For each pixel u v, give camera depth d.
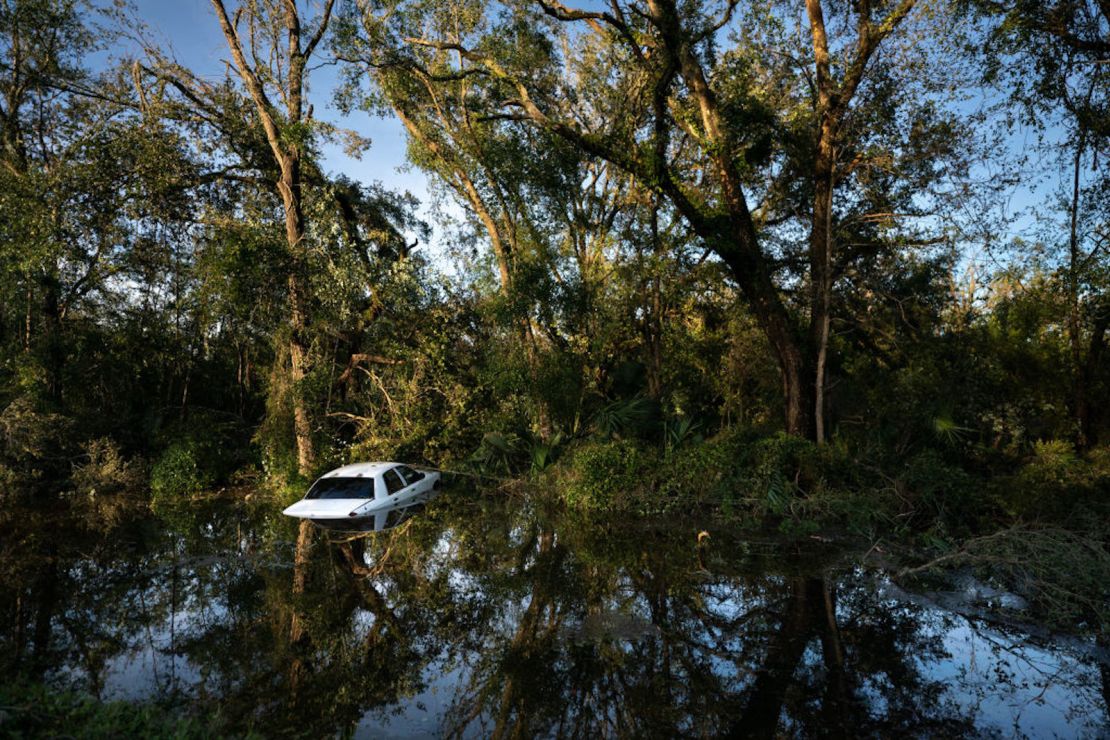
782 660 5.83
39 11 19.09
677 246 17.38
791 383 14.58
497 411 19.86
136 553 9.95
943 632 6.42
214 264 16.72
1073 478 9.83
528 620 7.00
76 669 5.68
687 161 18.30
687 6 14.53
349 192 22.22
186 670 5.74
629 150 15.90
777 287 19.08
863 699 5.09
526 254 18.53
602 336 18.77
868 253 17.28
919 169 14.01
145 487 17.30
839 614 6.94
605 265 19.45
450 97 18.75
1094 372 14.65
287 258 16.97
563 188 17.81
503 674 5.70
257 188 21.31
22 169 19.61
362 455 17.62
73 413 18.69
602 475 13.57
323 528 11.95
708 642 6.28
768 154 17.11
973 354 15.70
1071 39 12.09
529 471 16.81
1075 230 13.55
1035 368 15.42
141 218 19.91
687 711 4.97
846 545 9.88
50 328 19.72
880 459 12.59
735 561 9.10
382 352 19.55
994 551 8.06
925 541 9.54
